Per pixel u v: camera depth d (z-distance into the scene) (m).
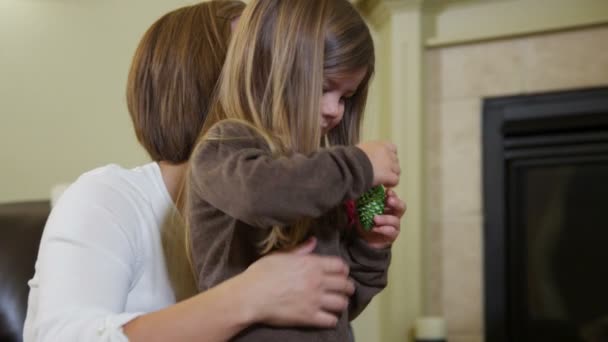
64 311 0.58
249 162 0.55
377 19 2.09
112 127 2.03
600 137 1.85
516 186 1.94
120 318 0.58
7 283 1.11
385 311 2.03
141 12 2.01
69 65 2.05
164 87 0.72
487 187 1.96
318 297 0.60
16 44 2.08
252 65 0.64
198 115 0.72
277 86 0.62
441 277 2.01
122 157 2.02
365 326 2.07
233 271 0.64
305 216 0.54
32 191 2.07
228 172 0.55
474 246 1.97
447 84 2.00
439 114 2.01
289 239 0.64
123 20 2.02
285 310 0.58
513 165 1.94
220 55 0.73
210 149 0.60
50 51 2.06
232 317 0.57
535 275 1.93
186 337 0.56
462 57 1.98
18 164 2.08
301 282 0.59
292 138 0.62
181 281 0.71
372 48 0.71
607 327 1.86
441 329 1.79
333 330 0.63
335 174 0.55
